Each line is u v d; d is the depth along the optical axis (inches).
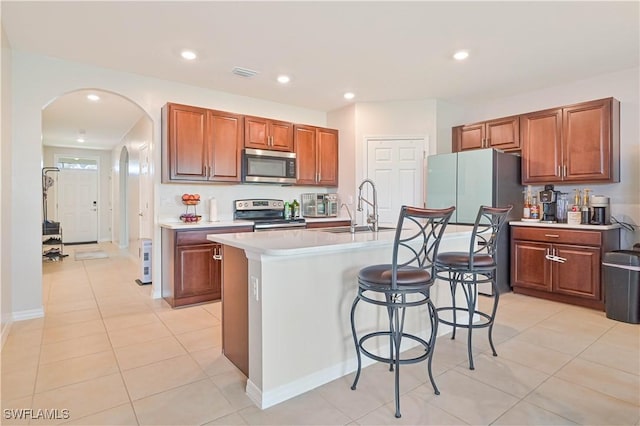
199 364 90.4
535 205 165.8
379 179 189.6
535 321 122.8
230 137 161.0
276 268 74.0
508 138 168.6
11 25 105.3
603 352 97.3
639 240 139.2
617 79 145.1
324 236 91.4
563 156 149.9
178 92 157.8
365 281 75.9
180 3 94.6
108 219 346.6
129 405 72.1
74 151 328.2
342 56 129.0
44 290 163.5
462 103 191.6
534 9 97.0
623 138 143.6
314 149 192.4
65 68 131.6
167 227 142.9
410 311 103.0
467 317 120.2
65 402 72.9
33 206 123.4
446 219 78.0
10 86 117.1
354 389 78.8
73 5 94.9
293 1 93.4
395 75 148.1
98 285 173.3
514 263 159.0
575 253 139.2
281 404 73.1
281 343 74.9
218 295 148.6
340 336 85.5
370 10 97.7
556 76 149.9
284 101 187.2
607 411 70.0
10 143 117.0
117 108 193.8
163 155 152.4
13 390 77.3
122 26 106.7
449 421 67.0
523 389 78.2
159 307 138.4
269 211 188.2
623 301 121.2
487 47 121.3
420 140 184.9
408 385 80.4
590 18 101.9
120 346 101.1
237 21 103.8
